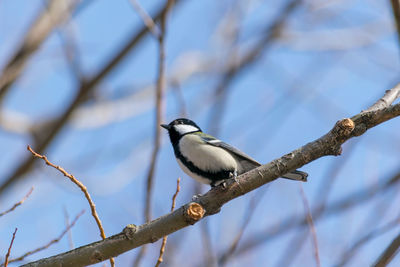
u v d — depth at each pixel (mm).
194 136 10289
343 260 7586
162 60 10234
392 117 6668
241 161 10234
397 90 7352
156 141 10156
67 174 6617
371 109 7004
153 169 10117
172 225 6793
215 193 7016
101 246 6738
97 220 6785
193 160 10070
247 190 6977
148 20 10141
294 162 6863
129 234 6746
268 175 6910
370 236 7598
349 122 6660
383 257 6289
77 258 6699
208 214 7102
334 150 6805
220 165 9875
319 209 10812
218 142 10156
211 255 9648
